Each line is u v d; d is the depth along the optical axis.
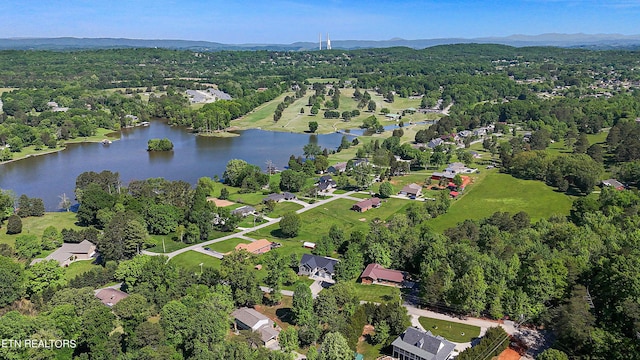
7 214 192.88
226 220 186.75
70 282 134.00
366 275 140.25
